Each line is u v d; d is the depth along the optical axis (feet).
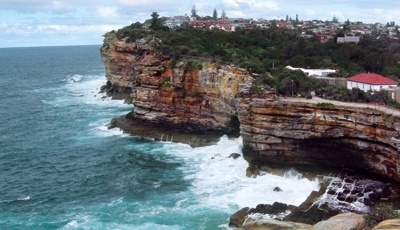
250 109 208.13
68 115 368.48
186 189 191.42
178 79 275.18
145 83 292.61
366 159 188.65
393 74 280.10
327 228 125.49
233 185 193.16
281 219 152.76
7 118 363.76
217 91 258.16
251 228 132.57
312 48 355.56
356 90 211.61
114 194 190.49
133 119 306.35
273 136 205.46
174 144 267.18
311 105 193.36
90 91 513.04
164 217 163.43
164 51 289.74
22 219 167.02
